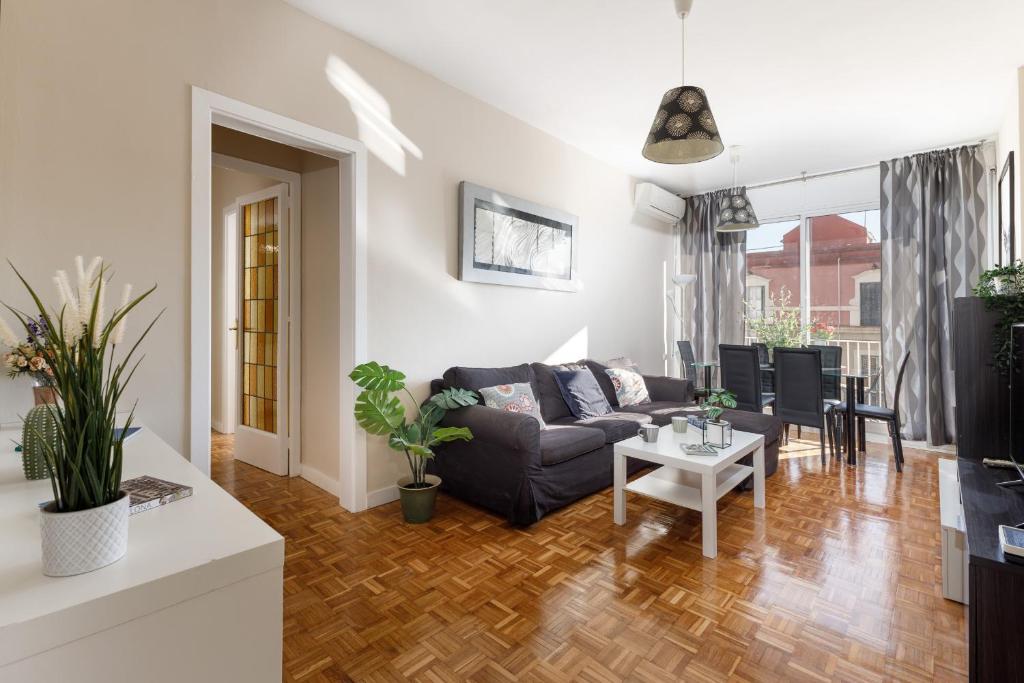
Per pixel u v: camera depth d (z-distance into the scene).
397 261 3.18
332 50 2.81
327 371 3.39
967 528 1.70
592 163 4.93
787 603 2.03
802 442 4.85
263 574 0.86
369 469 3.08
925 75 3.31
